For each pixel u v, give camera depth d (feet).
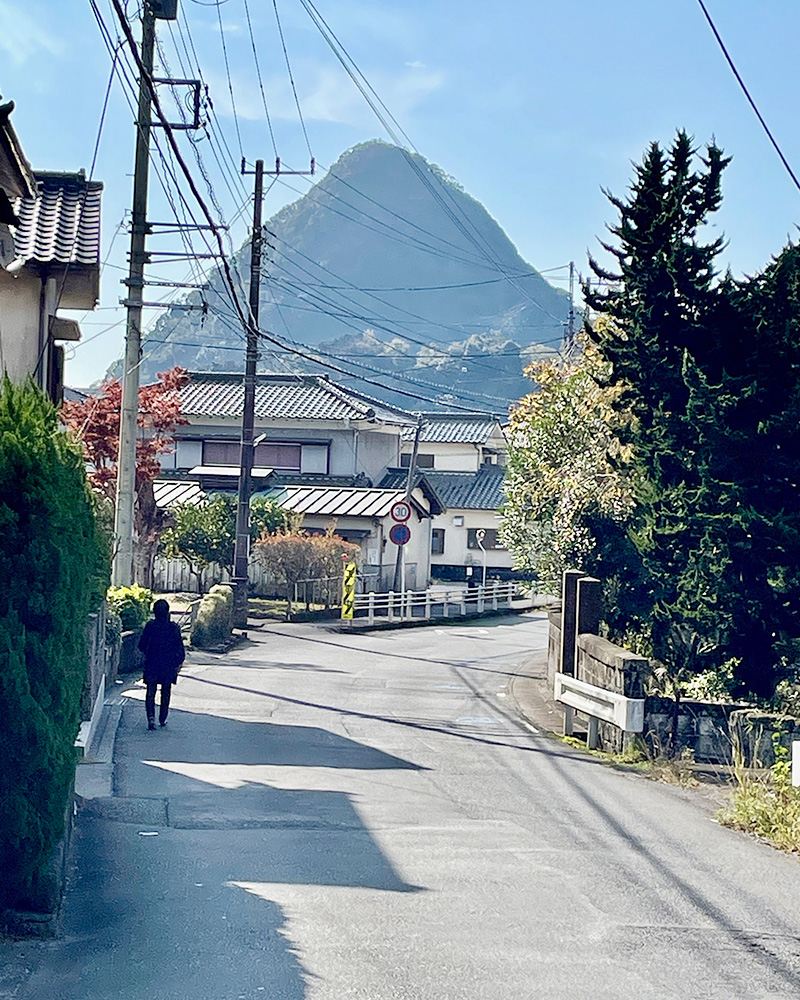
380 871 24.99
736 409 44.55
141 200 63.57
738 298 48.96
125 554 65.62
